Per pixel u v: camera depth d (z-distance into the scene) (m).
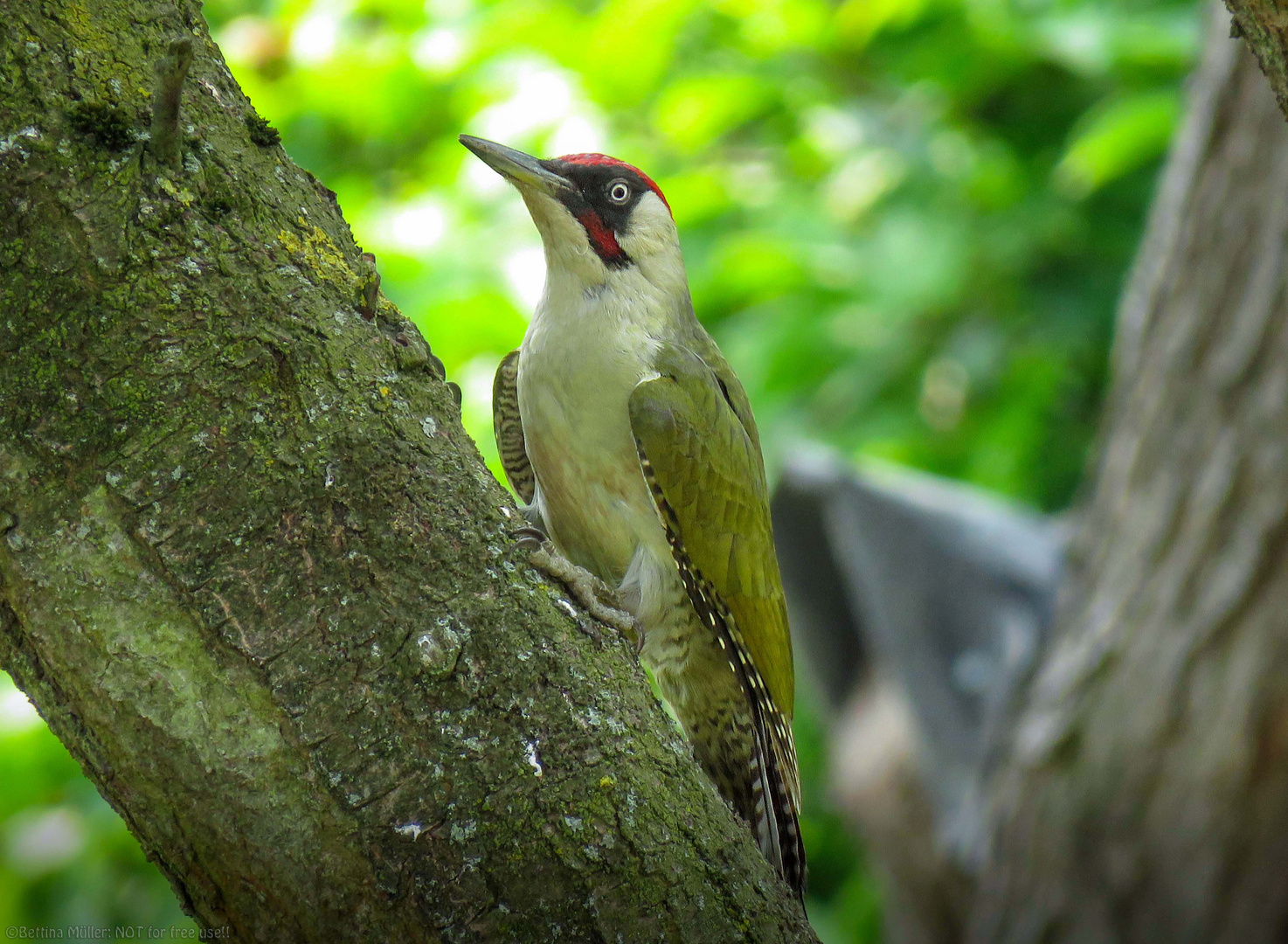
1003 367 10.92
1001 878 9.24
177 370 3.48
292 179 3.89
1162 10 10.82
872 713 11.58
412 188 11.65
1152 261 8.85
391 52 11.10
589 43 11.11
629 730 3.86
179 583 3.47
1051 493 11.95
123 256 3.45
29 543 3.44
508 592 3.80
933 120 11.34
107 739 3.51
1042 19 10.63
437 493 3.78
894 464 11.60
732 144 11.98
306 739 3.50
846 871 13.36
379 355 3.83
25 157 3.38
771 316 10.68
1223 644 8.16
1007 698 9.90
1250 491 8.02
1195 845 8.40
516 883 3.59
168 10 3.75
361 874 3.52
